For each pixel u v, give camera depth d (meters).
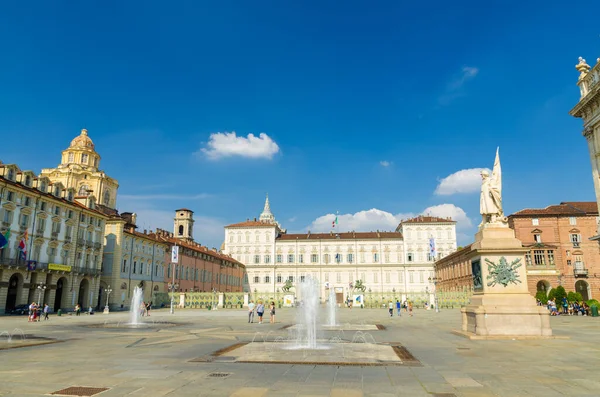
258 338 20.64
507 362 12.32
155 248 81.62
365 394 8.64
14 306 53.38
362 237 122.44
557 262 72.69
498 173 20.33
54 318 44.09
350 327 28.78
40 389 9.02
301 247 122.88
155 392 8.77
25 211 53.94
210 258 104.06
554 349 14.84
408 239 119.69
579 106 42.97
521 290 18.62
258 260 123.50
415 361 12.62
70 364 12.30
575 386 9.26
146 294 77.62
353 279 119.19
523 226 75.00
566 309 49.25
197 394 8.60
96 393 8.67
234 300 79.31
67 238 61.19
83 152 93.19
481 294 19.38
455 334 21.39
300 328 27.89
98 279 67.25
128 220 87.44
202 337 21.23
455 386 9.32
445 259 101.88
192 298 78.50
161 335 22.55
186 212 124.88
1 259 49.75
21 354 14.59
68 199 62.78
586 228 73.88
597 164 41.69
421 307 79.94
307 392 8.80
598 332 22.28
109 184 93.69
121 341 19.20
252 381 9.84
